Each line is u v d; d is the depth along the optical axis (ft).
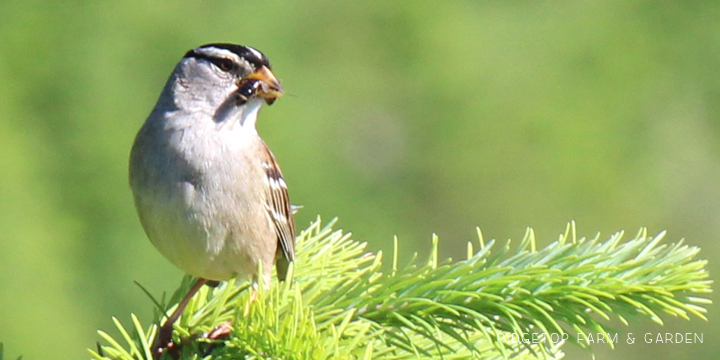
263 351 15.01
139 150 19.48
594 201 40.06
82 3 41.09
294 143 39.63
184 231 19.15
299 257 19.54
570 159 39.93
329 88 41.42
